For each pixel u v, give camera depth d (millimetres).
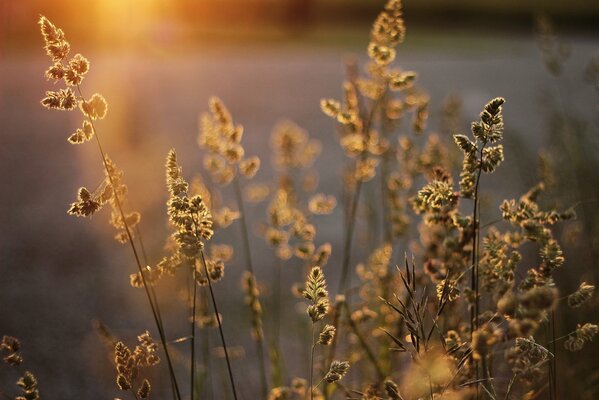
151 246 5605
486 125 1642
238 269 5410
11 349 1810
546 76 12969
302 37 20109
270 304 4531
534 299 1161
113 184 1744
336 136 9500
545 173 3213
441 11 23531
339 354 3160
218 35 19328
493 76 13352
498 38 20250
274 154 8664
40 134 9336
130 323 4484
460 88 12203
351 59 2672
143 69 14242
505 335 1489
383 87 2578
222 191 7129
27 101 11164
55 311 4660
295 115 10781
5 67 13586
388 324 2684
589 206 3807
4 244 5773
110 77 13109
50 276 5203
